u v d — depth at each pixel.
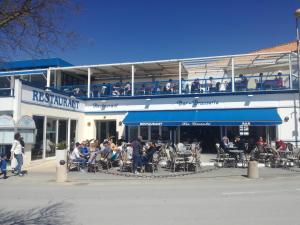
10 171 17.34
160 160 19.92
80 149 18.16
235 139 22.05
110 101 25.61
